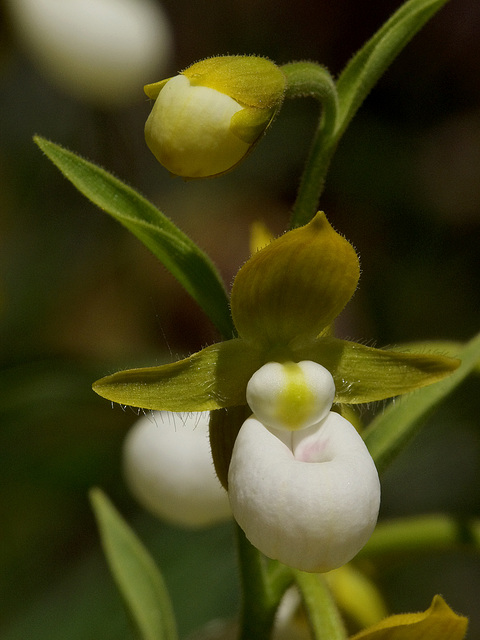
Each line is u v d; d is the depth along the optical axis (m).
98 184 0.24
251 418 0.23
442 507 0.40
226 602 0.34
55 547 0.39
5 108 0.46
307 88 0.23
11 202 0.45
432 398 0.25
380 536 0.26
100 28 0.34
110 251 0.46
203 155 0.22
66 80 0.35
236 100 0.22
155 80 0.36
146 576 0.27
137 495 0.28
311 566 0.22
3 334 0.41
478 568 0.42
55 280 0.44
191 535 0.36
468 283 0.47
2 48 0.35
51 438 0.37
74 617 0.34
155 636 0.26
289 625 0.27
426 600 0.40
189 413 0.25
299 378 0.23
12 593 0.38
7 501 0.38
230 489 0.22
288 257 0.23
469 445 0.40
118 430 0.38
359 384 0.23
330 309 0.23
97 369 0.36
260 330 0.23
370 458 0.22
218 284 0.24
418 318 0.46
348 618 0.27
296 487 0.22
